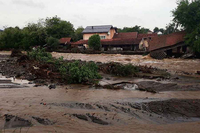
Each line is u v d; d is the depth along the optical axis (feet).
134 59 91.20
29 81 32.99
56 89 27.84
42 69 41.16
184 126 15.25
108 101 21.90
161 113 17.95
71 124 14.99
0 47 164.55
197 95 25.43
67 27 195.11
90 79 34.47
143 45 146.10
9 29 167.84
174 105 20.06
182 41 98.32
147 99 23.11
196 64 71.87
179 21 99.91
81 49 144.46
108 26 179.42
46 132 13.44
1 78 34.71
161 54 99.81
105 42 152.25
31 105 19.49
